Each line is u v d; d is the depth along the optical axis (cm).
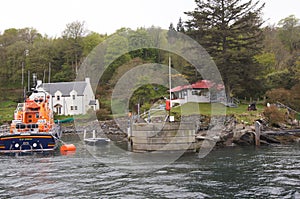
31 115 3219
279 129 3419
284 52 6662
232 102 4353
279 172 1817
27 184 1630
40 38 10506
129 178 1734
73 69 8062
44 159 2436
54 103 6325
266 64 5509
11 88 8744
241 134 3212
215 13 4247
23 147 2814
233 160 2262
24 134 2803
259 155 2459
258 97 4947
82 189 1525
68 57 8331
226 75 4125
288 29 7819
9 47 9375
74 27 8575
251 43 4338
